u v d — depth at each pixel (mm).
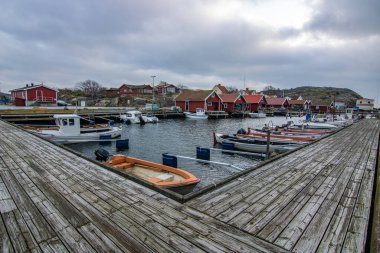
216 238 2783
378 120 28156
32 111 28859
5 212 3422
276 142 14664
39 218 3250
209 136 21688
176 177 7078
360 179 5066
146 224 3088
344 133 14141
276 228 3020
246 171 5402
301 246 2646
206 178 9945
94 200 3828
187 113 40594
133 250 2561
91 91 68938
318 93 122438
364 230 2994
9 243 2703
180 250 2559
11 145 8320
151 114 36406
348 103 85625
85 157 6508
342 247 2639
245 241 2730
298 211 3504
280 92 131250
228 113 45562
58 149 7719
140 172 7992
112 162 8297
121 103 58094
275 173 5418
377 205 3621
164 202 3758
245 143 14922
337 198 4016
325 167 6023
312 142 10086
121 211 3449
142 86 77750
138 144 17719
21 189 4289
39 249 2594
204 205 3656
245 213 3412
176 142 18609
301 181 4883
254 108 55500
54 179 4828
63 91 70000
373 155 7559
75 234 2867
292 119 42500
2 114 25031
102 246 2631
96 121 31531
